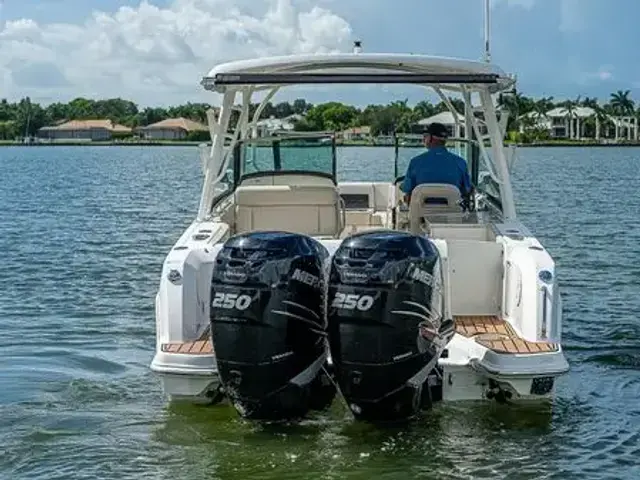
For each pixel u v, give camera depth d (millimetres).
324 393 5836
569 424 6262
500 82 7027
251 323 5461
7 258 14719
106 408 6730
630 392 7172
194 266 6164
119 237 17703
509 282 6484
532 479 5430
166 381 5883
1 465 5668
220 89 7344
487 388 5922
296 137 9023
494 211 7828
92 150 107000
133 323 9906
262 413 5660
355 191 10375
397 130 10383
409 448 5719
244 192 7586
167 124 113500
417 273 5445
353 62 7156
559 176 42625
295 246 5590
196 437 5906
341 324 5445
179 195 29750
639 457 5766
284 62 7164
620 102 113000
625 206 25078
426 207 7551
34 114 135125
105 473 5523
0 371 7895
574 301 10914
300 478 5398
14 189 33406
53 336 9297
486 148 8164
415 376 5512
